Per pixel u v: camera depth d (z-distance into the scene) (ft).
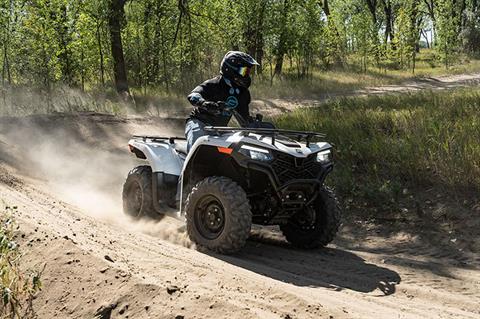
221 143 18.84
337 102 50.29
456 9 171.22
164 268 14.93
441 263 19.89
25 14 63.77
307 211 20.84
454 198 24.76
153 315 11.92
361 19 137.18
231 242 18.21
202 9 85.97
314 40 101.86
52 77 63.00
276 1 91.40
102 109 55.72
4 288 12.72
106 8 72.08
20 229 16.47
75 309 12.98
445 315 14.15
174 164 22.09
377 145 29.86
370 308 13.92
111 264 14.02
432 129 30.60
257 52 92.12
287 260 19.52
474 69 131.23
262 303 12.59
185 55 83.82
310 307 12.49
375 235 23.90
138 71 84.12
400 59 144.87
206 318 11.44
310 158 19.53
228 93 21.12
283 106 69.21
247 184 19.30
